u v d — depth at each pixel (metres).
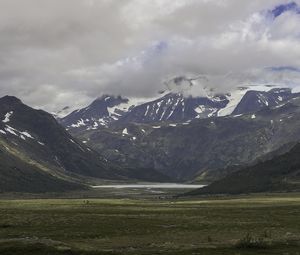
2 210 163.50
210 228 97.81
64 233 87.81
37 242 61.88
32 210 163.75
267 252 58.94
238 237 80.62
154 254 57.94
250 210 158.00
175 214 142.88
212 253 58.53
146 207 187.38
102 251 59.59
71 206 196.88
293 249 61.47
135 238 80.75
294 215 133.62
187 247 65.69
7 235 85.62
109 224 106.31
